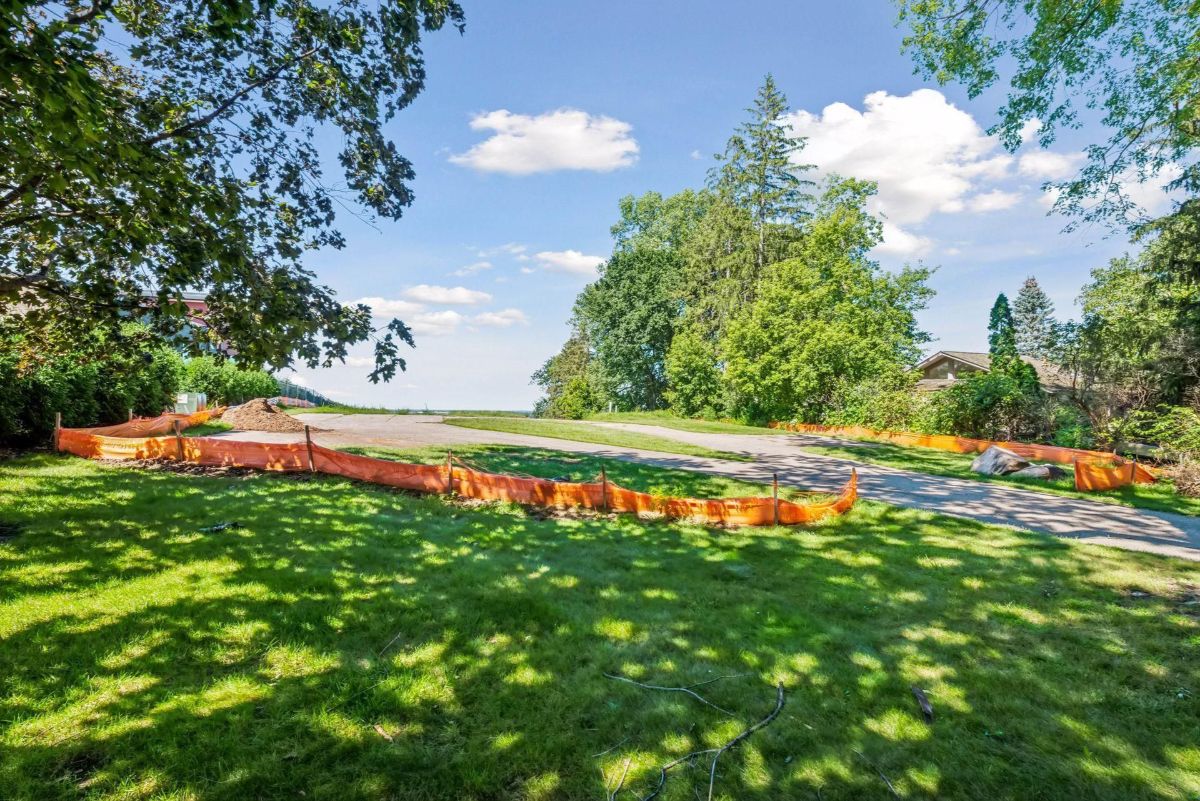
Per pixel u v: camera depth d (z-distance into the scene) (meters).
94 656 3.57
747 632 4.39
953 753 3.00
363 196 7.09
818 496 9.82
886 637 4.39
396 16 6.14
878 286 31.64
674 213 45.19
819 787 2.73
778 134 35.47
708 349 36.25
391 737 2.96
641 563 6.01
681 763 2.87
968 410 21.11
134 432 13.56
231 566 5.25
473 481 8.78
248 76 6.12
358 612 4.41
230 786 2.56
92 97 3.33
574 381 47.22
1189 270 15.59
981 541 7.22
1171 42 9.12
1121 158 10.31
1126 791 2.76
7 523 6.22
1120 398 17.03
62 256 5.41
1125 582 5.73
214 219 4.65
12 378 10.49
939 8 10.21
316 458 9.87
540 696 3.41
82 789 2.49
